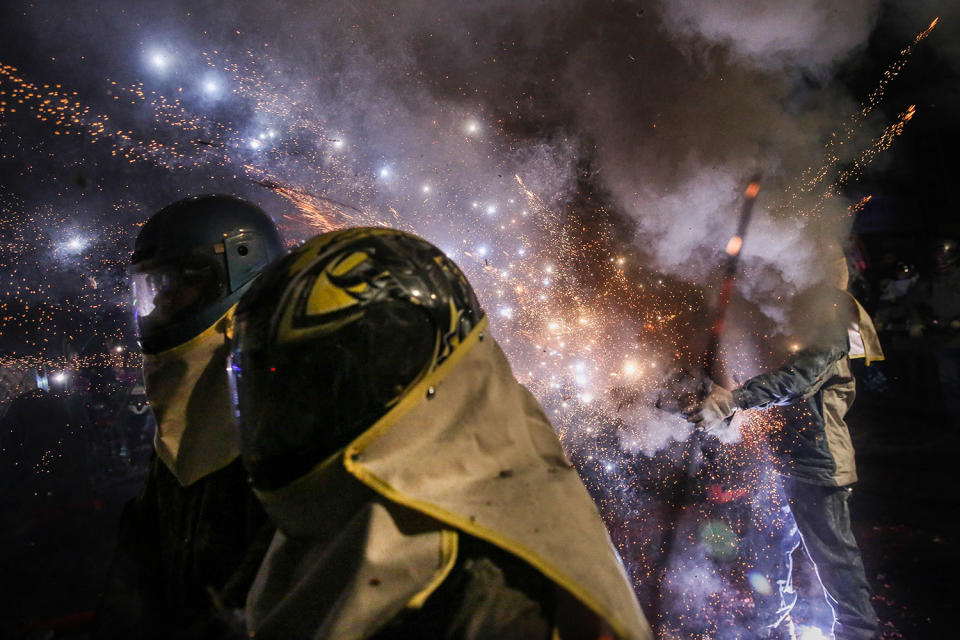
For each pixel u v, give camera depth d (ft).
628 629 3.23
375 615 3.28
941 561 15.43
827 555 11.81
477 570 3.42
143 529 6.31
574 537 3.54
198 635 4.42
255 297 3.91
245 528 5.77
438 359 3.77
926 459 22.90
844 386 11.73
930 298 29.63
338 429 3.66
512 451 3.84
